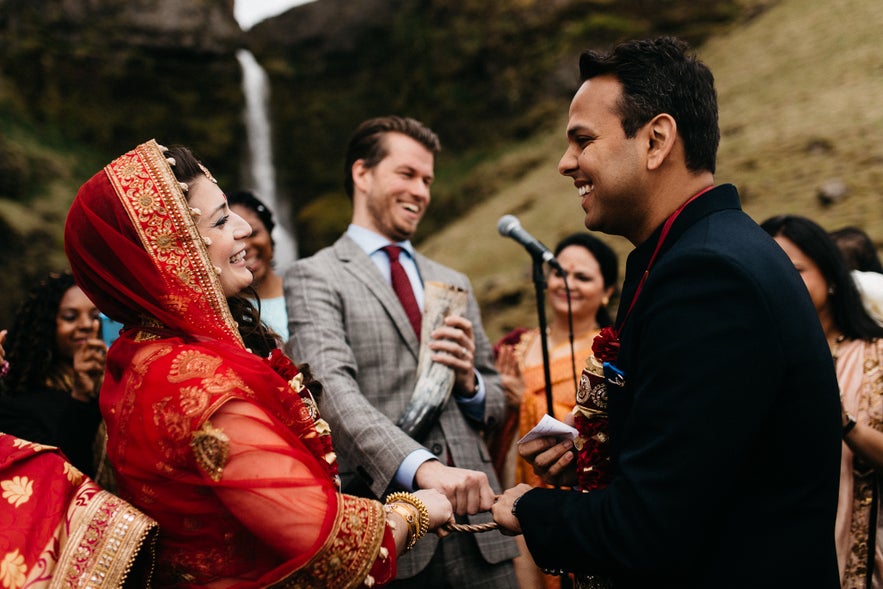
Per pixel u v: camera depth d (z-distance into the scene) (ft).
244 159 86.12
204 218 4.80
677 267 4.37
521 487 5.28
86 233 4.62
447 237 61.62
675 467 4.07
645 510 4.11
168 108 82.43
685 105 4.77
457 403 8.11
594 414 5.17
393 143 8.46
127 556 4.10
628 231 5.10
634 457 4.27
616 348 5.12
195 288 4.57
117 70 79.77
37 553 4.15
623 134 4.80
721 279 4.22
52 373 8.82
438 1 87.25
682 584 4.32
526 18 79.20
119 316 4.74
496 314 43.86
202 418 4.08
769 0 69.67
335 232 80.59
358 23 92.63
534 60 78.33
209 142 83.51
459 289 7.99
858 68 49.75
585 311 11.23
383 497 6.93
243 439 4.12
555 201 57.88
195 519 4.26
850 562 7.88
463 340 7.76
